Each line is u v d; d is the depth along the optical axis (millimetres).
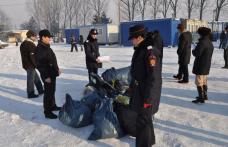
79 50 29484
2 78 12109
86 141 5211
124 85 7316
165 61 15992
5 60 20562
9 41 63844
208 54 6867
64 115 5949
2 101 8234
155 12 61344
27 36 8242
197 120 6020
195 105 7051
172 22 28781
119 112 5234
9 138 5602
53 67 6406
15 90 9562
